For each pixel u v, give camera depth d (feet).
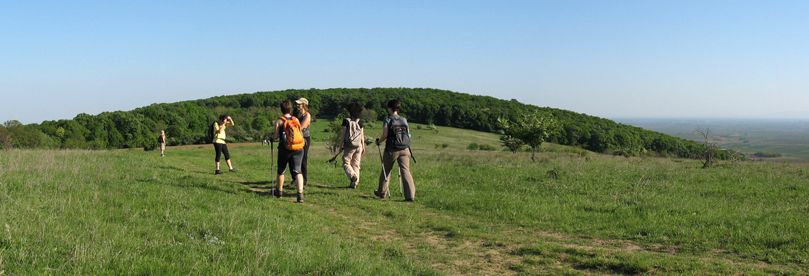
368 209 33.06
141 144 252.01
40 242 17.47
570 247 23.84
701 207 33.22
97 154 63.93
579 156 89.61
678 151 237.04
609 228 28.78
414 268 20.17
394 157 36.86
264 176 48.11
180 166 55.52
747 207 33.53
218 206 28.19
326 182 45.01
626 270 20.57
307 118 41.63
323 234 24.82
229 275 15.97
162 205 27.04
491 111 324.80
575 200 36.52
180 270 16.10
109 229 20.66
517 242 25.23
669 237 26.50
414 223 29.53
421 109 338.13
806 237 24.39
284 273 16.94
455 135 294.46
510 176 49.14
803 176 51.39
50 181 32.30
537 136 92.17
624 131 262.06
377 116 331.36
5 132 181.16
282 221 25.96
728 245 24.47
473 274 20.31
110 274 15.26
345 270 18.16
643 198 36.63
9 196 25.18
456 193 39.40
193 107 307.58
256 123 277.85
